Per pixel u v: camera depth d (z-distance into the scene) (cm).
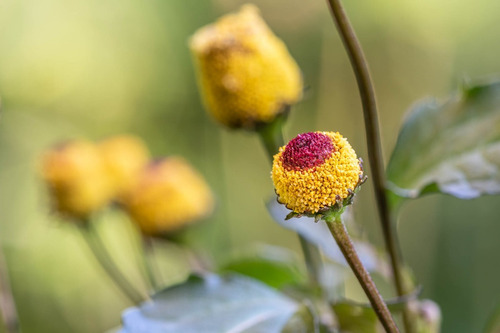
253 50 31
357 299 56
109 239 66
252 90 31
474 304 60
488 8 69
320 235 31
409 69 72
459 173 29
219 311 28
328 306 30
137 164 41
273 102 31
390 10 71
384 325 25
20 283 71
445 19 71
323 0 70
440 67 72
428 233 64
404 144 29
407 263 64
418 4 71
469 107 29
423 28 71
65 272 72
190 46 32
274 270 33
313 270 32
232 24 31
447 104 29
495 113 29
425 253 64
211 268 36
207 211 40
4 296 33
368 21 72
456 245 62
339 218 25
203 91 32
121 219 66
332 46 71
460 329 60
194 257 39
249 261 32
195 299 28
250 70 30
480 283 61
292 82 31
